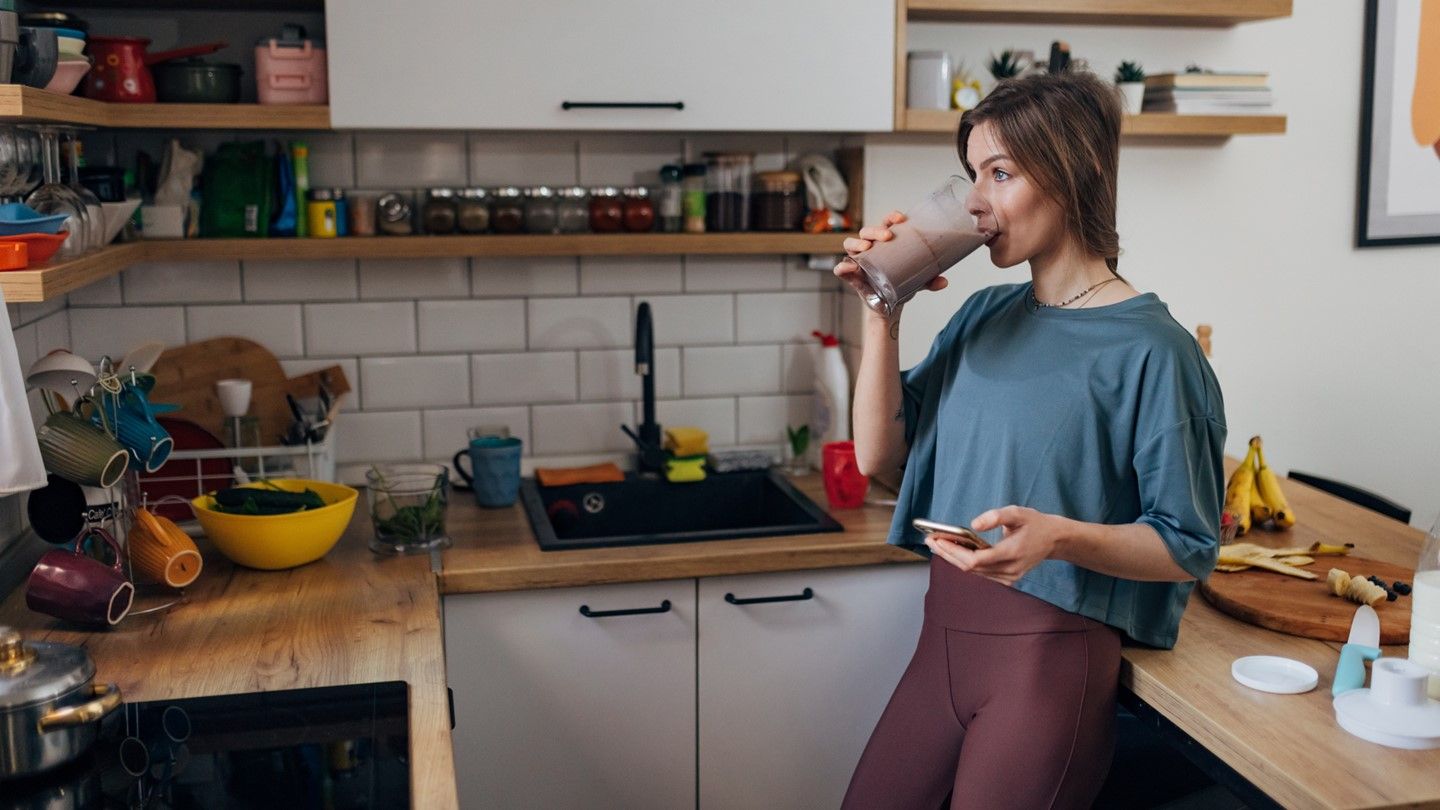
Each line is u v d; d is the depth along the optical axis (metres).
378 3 2.34
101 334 2.62
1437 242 3.17
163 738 1.40
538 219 2.63
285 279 2.69
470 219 2.61
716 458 2.79
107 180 2.28
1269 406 3.14
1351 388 3.18
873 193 2.70
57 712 1.28
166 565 1.94
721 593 2.30
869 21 2.52
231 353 2.67
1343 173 3.07
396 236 2.57
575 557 2.25
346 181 2.68
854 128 2.54
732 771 2.37
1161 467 1.65
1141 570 1.64
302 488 2.30
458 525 2.46
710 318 2.89
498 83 2.40
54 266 1.68
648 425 2.75
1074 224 1.72
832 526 2.39
